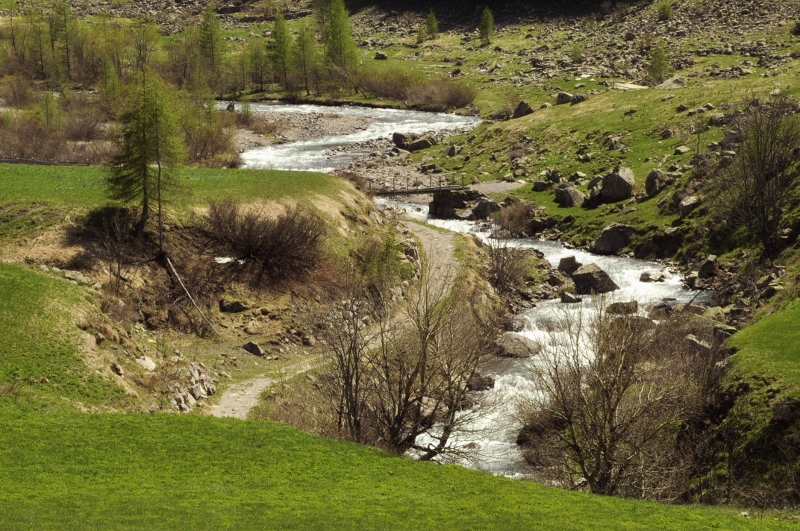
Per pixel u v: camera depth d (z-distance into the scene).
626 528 23.67
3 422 30.81
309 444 30.38
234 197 58.22
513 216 73.19
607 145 85.19
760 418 36.50
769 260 57.22
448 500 25.89
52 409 33.78
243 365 46.03
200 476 27.06
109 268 48.81
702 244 62.88
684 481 34.62
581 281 59.03
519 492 26.97
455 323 38.69
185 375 41.94
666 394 35.22
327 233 57.66
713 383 39.31
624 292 58.31
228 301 50.19
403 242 61.59
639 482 32.72
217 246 53.22
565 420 35.66
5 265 44.34
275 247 53.03
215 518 23.23
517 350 47.72
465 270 59.28
